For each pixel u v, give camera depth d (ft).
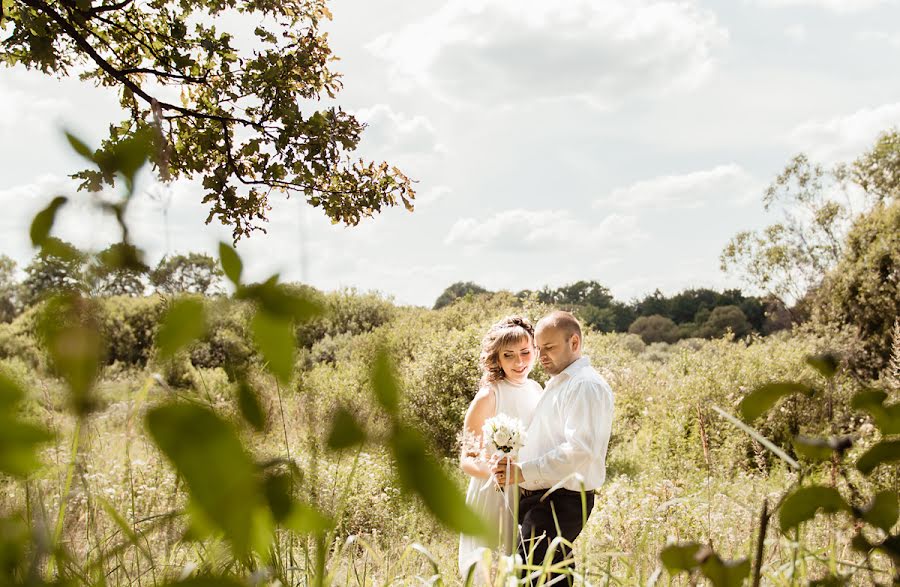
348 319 54.49
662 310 146.92
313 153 16.61
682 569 1.99
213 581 0.97
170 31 17.44
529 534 8.31
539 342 9.91
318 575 1.45
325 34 17.80
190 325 0.86
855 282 34.88
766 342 35.27
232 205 15.08
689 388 27.53
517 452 8.89
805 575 3.38
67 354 0.81
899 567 2.13
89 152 0.95
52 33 13.21
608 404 9.16
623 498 13.51
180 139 16.57
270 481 0.93
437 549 6.64
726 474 19.30
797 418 18.86
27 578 0.96
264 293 0.90
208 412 0.79
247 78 16.63
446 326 51.52
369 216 17.75
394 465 0.79
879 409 2.06
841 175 72.54
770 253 74.28
